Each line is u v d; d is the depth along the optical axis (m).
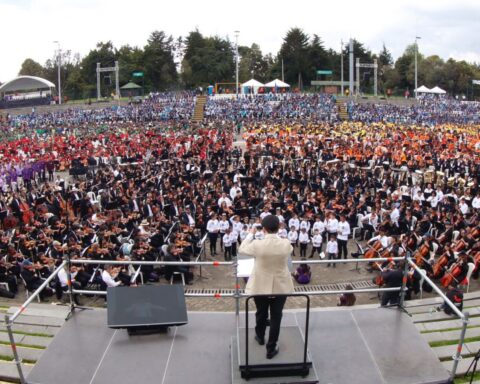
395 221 25.77
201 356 9.09
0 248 21.22
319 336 9.64
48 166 42.97
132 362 8.94
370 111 83.31
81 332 9.88
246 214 24.83
